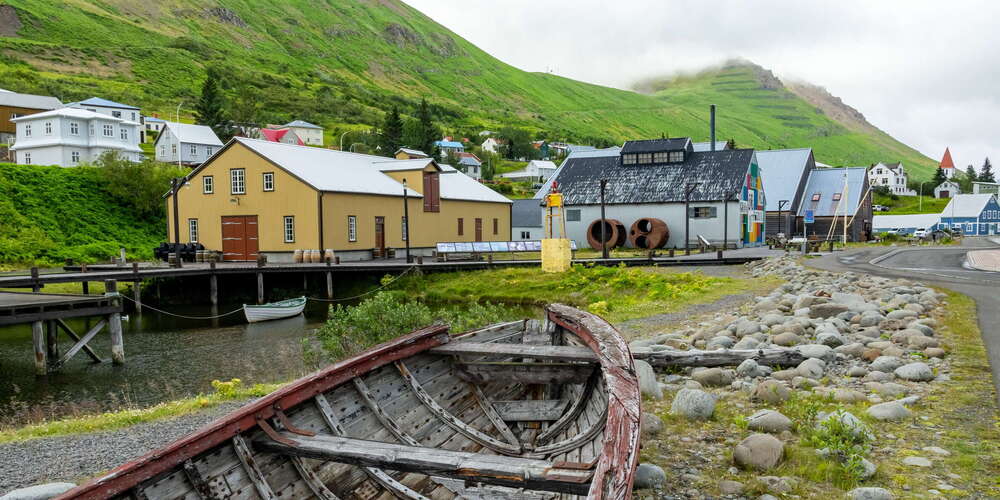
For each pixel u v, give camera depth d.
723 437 7.21
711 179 47.44
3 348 21.41
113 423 9.61
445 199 46.06
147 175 49.50
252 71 185.50
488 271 32.69
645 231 46.31
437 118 197.25
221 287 33.09
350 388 6.68
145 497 4.56
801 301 15.55
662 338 13.16
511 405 7.97
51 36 161.75
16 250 38.50
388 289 31.98
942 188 154.12
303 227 35.91
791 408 7.77
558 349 7.25
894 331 11.75
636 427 4.46
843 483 5.67
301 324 24.73
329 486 5.79
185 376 16.62
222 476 5.09
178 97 140.75
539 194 60.97
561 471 4.64
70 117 71.44
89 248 41.81
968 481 5.55
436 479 6.51
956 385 8.22
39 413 13.38
